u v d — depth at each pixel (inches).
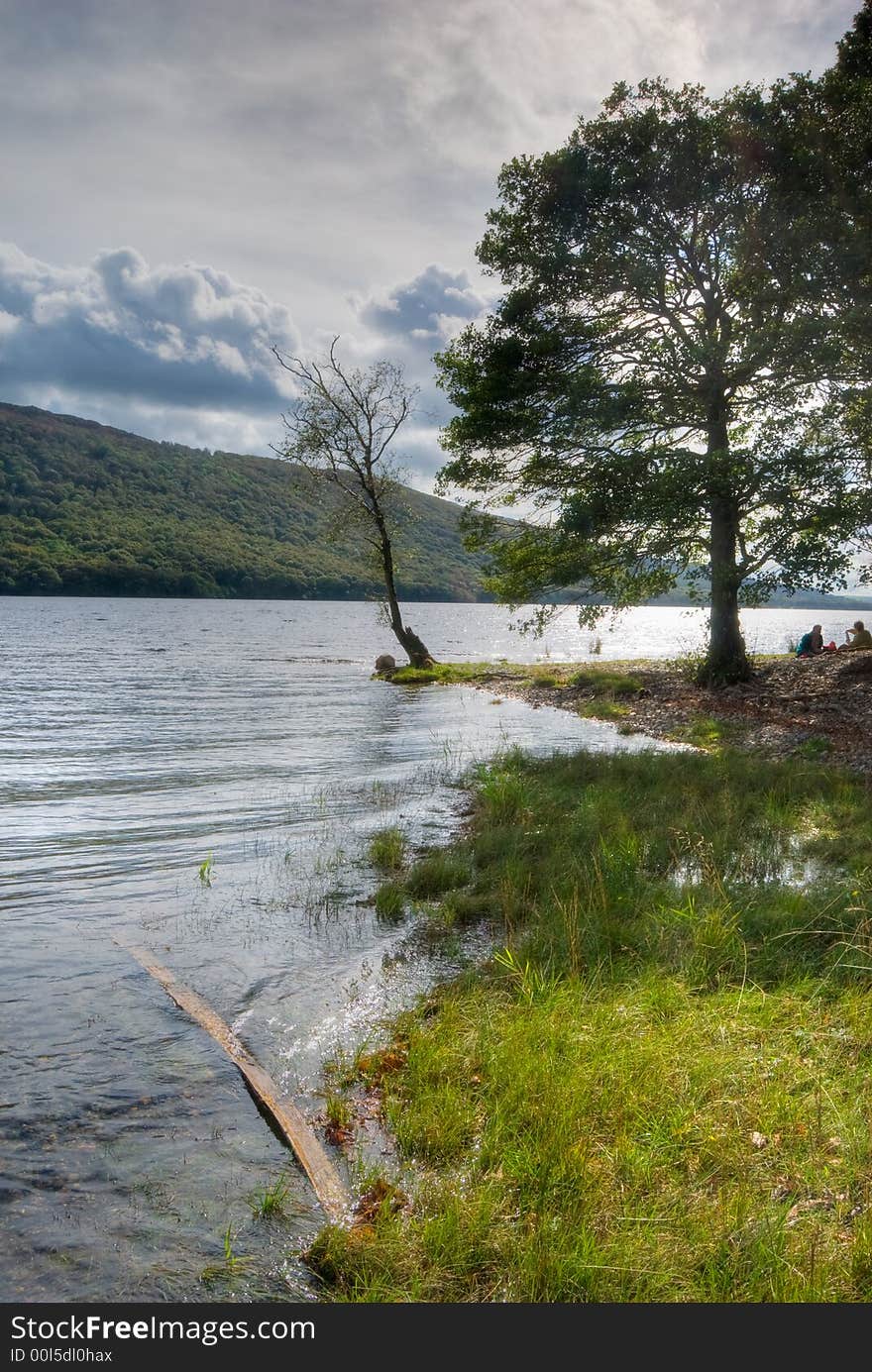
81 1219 126.8
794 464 745.6
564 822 370.3
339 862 330.0
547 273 853.2
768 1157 141.7
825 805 390.3
